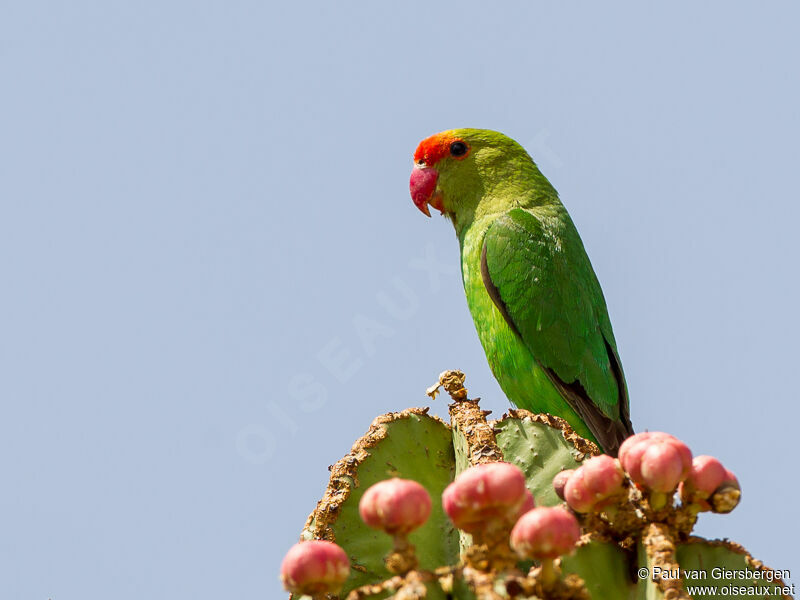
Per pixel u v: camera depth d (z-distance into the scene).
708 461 5.00
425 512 4.32
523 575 4.29
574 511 5.40
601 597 5.22
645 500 5.09
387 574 6.56
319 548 4.49
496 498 4.13
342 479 6.76
